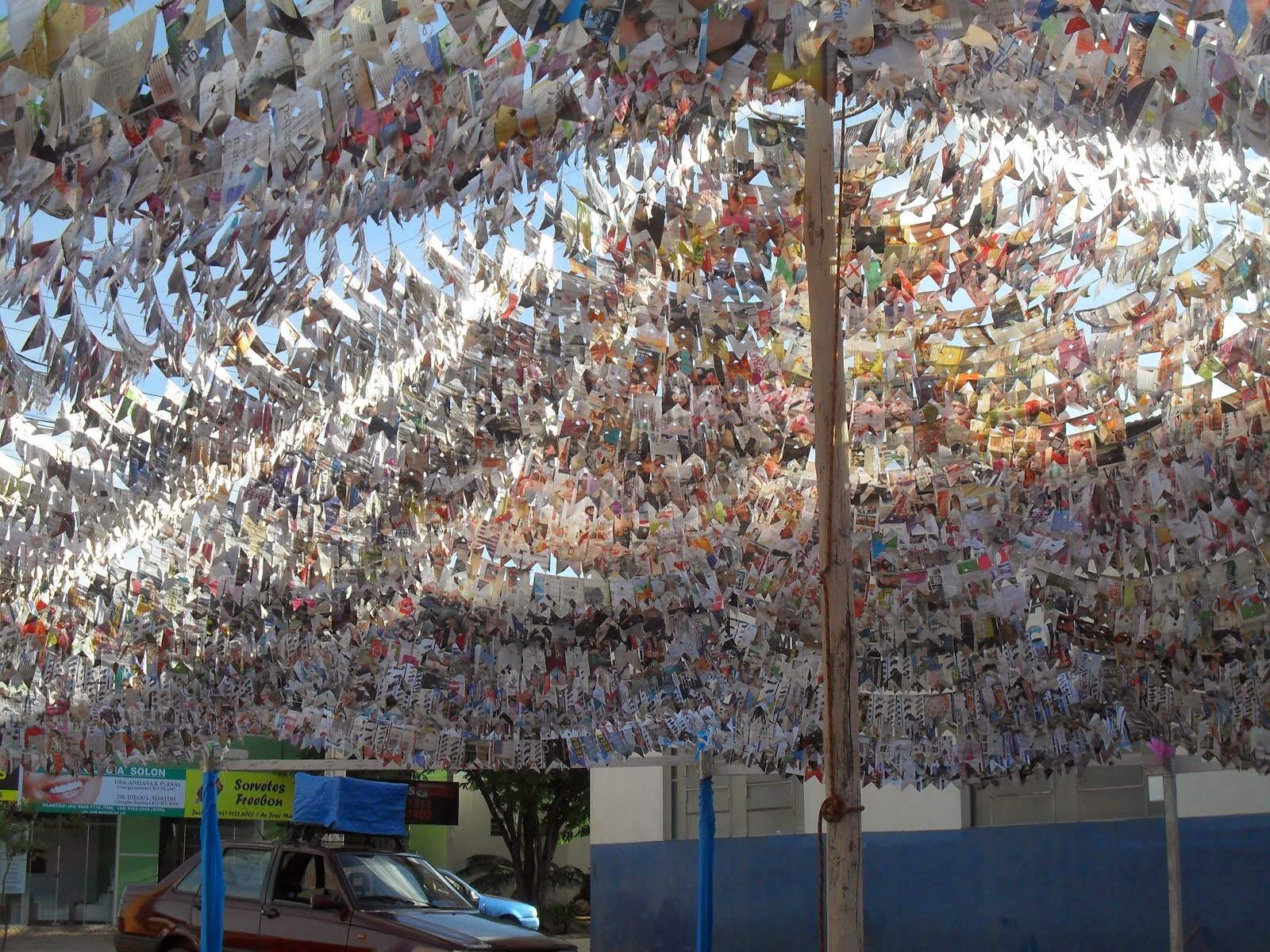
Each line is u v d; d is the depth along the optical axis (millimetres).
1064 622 5266
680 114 3443
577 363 4762
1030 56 2918
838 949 3543
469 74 2662
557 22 2232
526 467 5621
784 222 4184
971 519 5105
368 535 5801
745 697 6191
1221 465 4520
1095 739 5789
